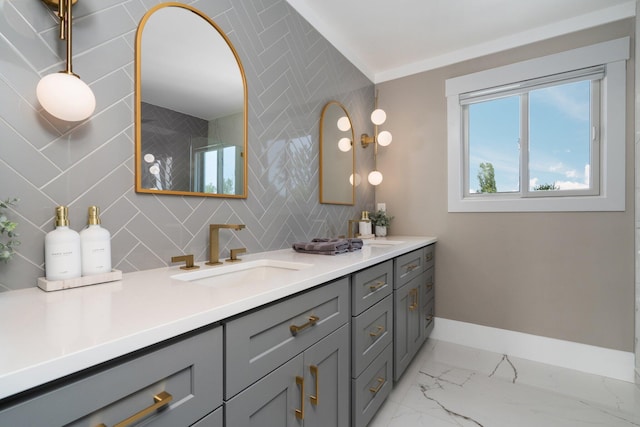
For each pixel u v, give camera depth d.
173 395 0.60
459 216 2.52
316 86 2.05
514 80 2.28
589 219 2.06
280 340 0.88
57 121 0.89
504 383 1.90
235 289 0.83
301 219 1.90
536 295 2.22
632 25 1.94
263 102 1.62
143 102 1.09
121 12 1.04
